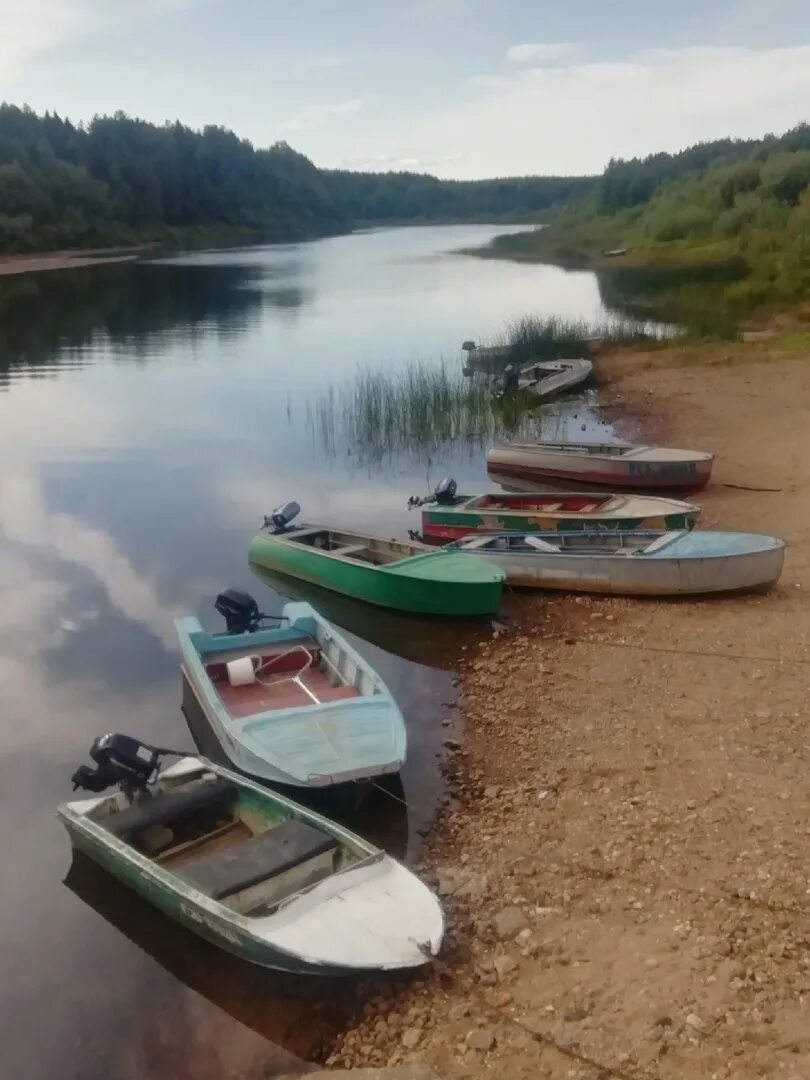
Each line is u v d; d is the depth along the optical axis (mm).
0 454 20625
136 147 117750
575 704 9922
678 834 7438
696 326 34281
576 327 32500
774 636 11180
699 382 26125
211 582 13719
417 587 12125
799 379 25750
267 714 8648
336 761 8016
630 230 87438
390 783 8680
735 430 21250
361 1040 5832
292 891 6695
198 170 125625
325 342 35812
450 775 8789
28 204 90938
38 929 7031
